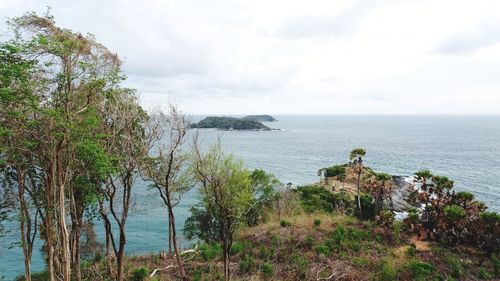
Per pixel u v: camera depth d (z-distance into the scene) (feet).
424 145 563.07
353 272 62.49
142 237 129.59
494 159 390.21
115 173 51.83
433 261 68.13
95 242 111.55
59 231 54.70
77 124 44.47
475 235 75.77
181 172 58.34
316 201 118.93
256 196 110.22
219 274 62.23
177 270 65.10
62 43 40.47
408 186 164.25
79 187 54.44
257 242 75.82
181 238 126.31
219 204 57.67
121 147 53.98
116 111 51.21
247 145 536.42
